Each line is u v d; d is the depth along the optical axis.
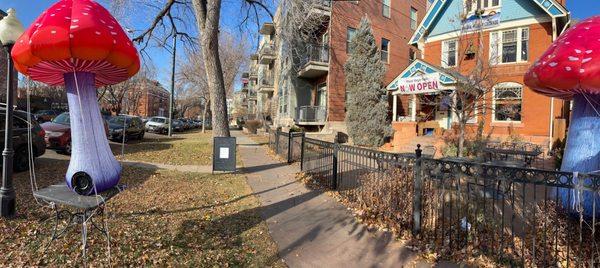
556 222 3.87
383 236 4.77
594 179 3.32
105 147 3.81
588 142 4.37
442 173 4.34
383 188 5.36
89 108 3.71
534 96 15.15
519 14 15.67
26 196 6.04
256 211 5.91
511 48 15.99
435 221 4.59
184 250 4.17
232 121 75.81
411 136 16.53
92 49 3.29
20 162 8.47
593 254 3.47
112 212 5.44
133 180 8.02
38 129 9.19
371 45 18.78
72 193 3.73
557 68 4.33
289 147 11.70
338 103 21.97
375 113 18.44
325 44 21.55
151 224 5.00
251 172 9.78
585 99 4.45
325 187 7.62
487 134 14.80
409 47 25.72
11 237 4.20
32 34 3.22
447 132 15.66
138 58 3.87
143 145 16.03
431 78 15.45
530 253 4.05
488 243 4.24
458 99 12.52
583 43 4.24
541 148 12.96
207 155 12.61
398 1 24.83
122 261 3.75
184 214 5.59
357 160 6.50
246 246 4.43
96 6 3.55
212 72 11.73
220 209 5.97
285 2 13.92
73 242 4.13
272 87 33.50
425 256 4.14
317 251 4.31
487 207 5.16
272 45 31.61
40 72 3.68
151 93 61.78
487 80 11.76
